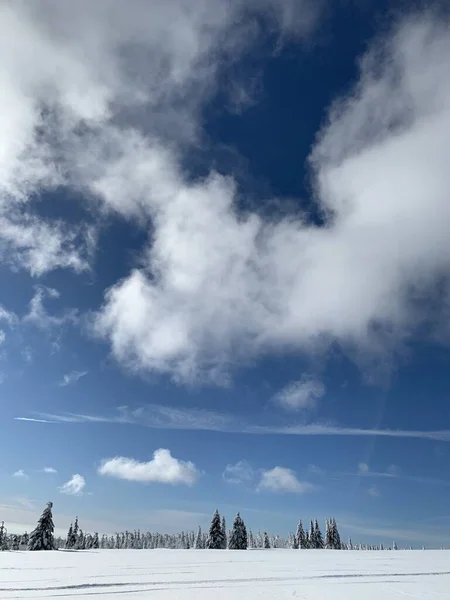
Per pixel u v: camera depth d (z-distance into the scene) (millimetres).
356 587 17781
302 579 20000
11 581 17797
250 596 15320
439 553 44594
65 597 14602
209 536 64875
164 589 16484
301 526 83062
